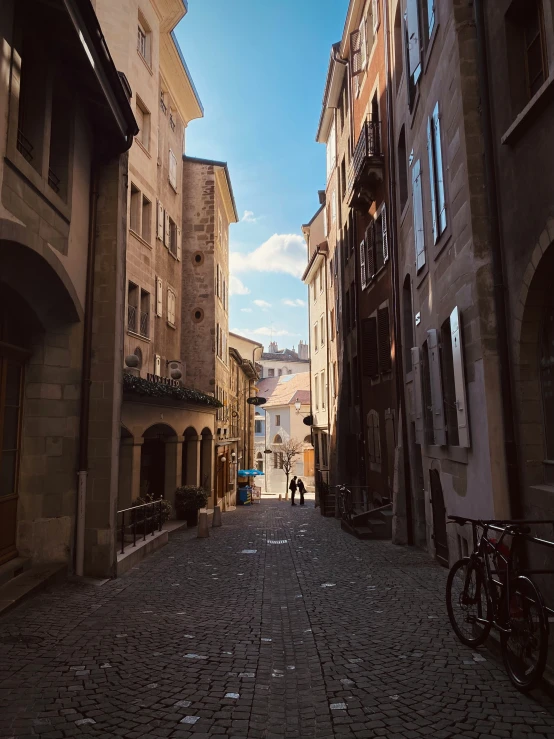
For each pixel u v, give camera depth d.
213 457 24.39
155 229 19.44
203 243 26.59
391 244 14.26
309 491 58.31
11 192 6.45
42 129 7.52
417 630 6.03
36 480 8.55
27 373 8.62
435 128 9.10
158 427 16.86
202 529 15.00
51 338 8.79
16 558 8.32
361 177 16.62
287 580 9.08
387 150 15.33
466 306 7.49
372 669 4.91
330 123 29.42
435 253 9.40
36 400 8.62
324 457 32.88
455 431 8.72
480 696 4.22
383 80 15.97
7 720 3.91
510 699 4.16
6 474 8.12
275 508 33.03
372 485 18.27
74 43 7.57
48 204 7.68
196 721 3.94
